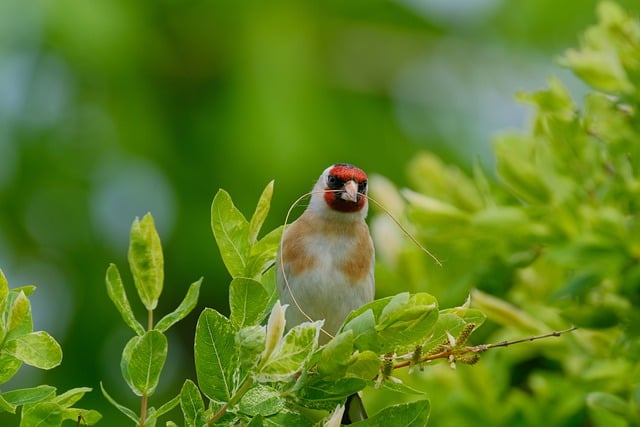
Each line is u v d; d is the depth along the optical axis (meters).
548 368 10.27
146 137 14.05
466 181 9.48
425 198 8.99
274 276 7.60
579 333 8.59
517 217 8.41
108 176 14.17
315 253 9.33
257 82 13.74
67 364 13.44
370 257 9.52
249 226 6.98
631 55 8.36
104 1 13.40
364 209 9.59
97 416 6.55
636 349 8.01
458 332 6.12
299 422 6.10
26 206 13.91
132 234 6.65
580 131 8.40
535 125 8.88
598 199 8.34
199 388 6.20
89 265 13.98
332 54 14.48
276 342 5.93
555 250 8.09
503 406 9.51
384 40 14.68
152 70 14.17
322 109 13.85
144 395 6.21
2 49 12.82
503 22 14.91
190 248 13.97
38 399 6.46
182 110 14.30
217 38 14.26
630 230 8.09
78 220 14.07
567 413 9.14
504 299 9.29
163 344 6.22
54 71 13.54
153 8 14.05
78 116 13.97
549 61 14.55
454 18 15.02
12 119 13.55
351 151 13.91
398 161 14.16
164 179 14.12
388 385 6.25
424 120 14.53
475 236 8.92
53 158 13.92
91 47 13.08
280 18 14.25
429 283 9.73
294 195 13.37
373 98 14.43
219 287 14.01
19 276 13.80
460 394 9.53
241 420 6.17
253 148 13.42
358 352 5.87
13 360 6.40
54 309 13.75
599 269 8.02
